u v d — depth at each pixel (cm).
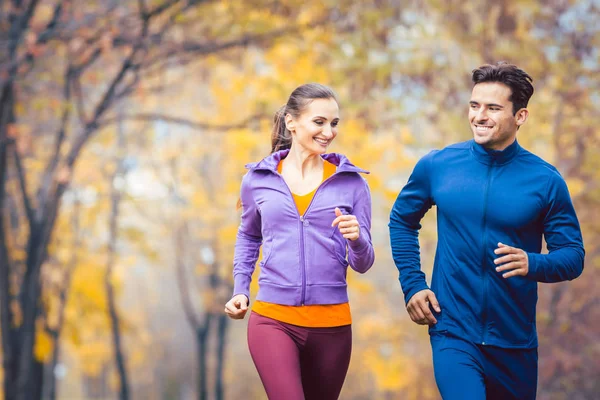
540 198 461
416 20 1623
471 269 470
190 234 2900
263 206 484
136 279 5241
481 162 474
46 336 1641
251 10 1447
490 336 466
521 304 466
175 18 1420
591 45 1538
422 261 2070
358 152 1839
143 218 2838
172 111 2517
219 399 2886
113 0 1433
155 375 5631
